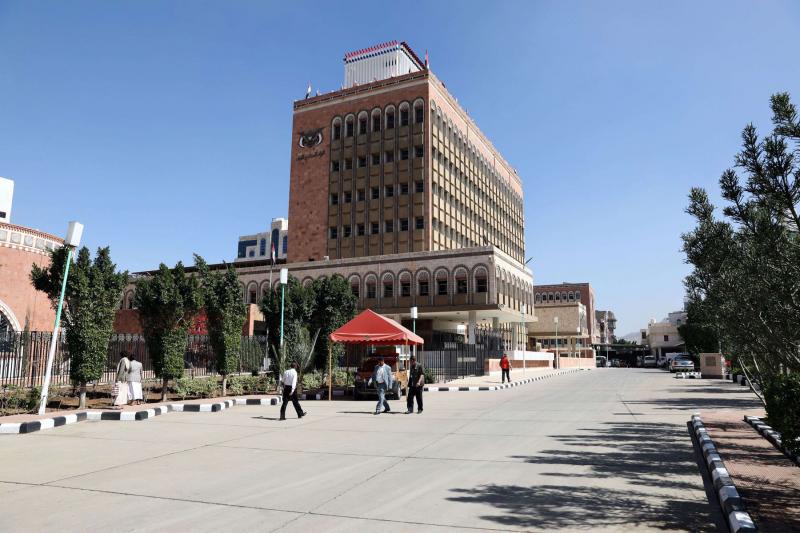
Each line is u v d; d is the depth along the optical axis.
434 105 57.16
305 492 6.91
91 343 15.68
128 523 5.64
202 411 16.69
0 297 29.55
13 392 15.91
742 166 6.10
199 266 21.14
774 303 6.50
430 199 54.66
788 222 6.10
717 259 7.73
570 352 82.00
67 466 8.52
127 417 14.55
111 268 16.58
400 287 48.53
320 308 25.94
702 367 36.72
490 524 5.57
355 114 59.47
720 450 9.04
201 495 6.76
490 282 45.31
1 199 46.66
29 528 5.48
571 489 6.98
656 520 5.70
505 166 80.56
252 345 29.38
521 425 13.15
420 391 16.19
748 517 5.28
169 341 18.52
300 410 15.04
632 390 25.08
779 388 8.51
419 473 7.97
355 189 58.19
